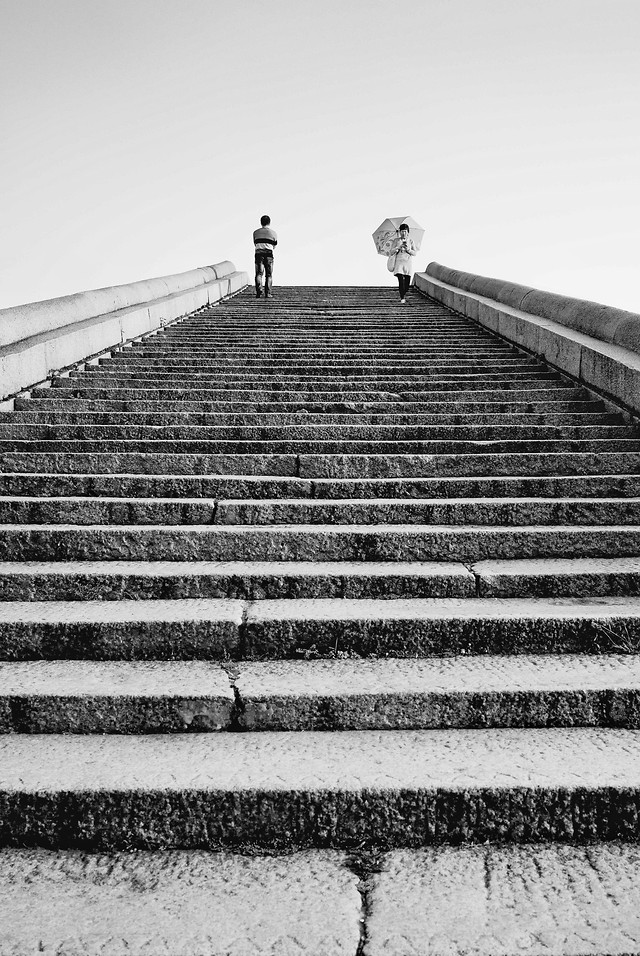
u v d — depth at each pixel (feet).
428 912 7.20
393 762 8.90
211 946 6.77
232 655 11.20
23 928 6.98
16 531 13.74
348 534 13.85
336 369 26.76
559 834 8.32
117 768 8.75
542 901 7.34
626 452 18.56
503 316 32.91
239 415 21.35
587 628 11.29
